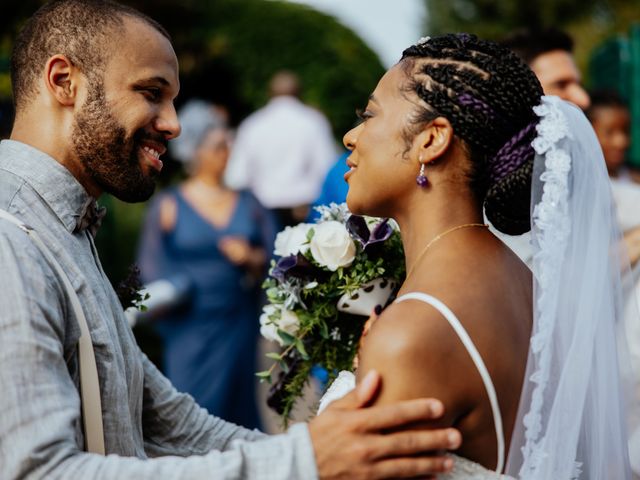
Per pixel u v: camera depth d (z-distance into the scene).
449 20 18.30
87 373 2.01
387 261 2.50
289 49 10.73
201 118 5.53
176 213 5.42
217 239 5.38
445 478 1.88
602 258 2.12
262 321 2.65
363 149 2.11
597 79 7.65
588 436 2.13
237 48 10.74
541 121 2.04
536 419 1.93
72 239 2.15
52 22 2.19
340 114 10.67
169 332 5.37
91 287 2.13
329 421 1.83
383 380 1.84
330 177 4.35
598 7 16.67
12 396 1.81
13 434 1.79
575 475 2.10
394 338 1.86
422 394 1.83
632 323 2.62
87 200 2.21
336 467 1.80
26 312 1.86
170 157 9.52
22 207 2.10
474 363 1.88
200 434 2.56
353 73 10.77
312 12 10.89
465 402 1.88
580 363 2.04
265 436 2.59
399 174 2.07
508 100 2.03
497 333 1.93
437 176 2.05
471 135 2.02
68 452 1.81
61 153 2.19
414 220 2.09
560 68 3.77
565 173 2.03
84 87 2.18
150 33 2.23
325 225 2.47
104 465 1.81
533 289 2.06
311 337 2.66
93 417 2.00
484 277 1.98
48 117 2.19
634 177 5.39
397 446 1.79
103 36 2.18
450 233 2.04
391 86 2.10
